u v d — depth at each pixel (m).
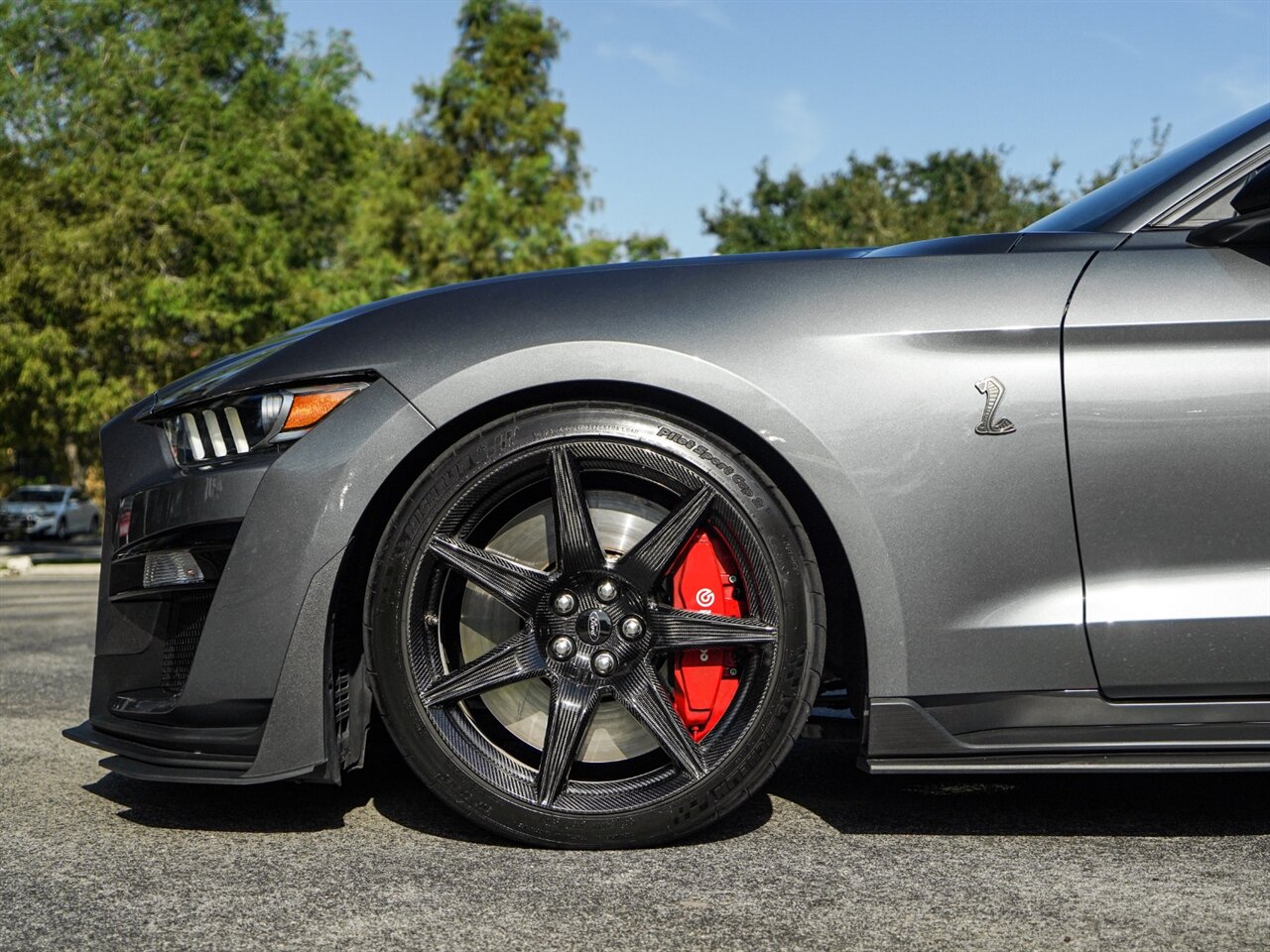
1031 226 2.08
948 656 1.72
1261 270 1.74
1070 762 1.72
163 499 1.82
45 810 2.01
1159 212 1.86
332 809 2.00
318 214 19.36
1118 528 1.71
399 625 1.76
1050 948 1.36
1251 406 1.70
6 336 16.64
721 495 1.75
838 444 1.72
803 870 1.66
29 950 1.36
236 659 1.75
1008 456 1.71
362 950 1.36
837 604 1.93
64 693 3.34
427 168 34.03
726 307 1.78
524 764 1.81
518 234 27.09
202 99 17.33
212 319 17.42
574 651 1.76
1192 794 2.10
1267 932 1.41
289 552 1.74
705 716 1.83
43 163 17.50
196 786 2.18
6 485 37.56
